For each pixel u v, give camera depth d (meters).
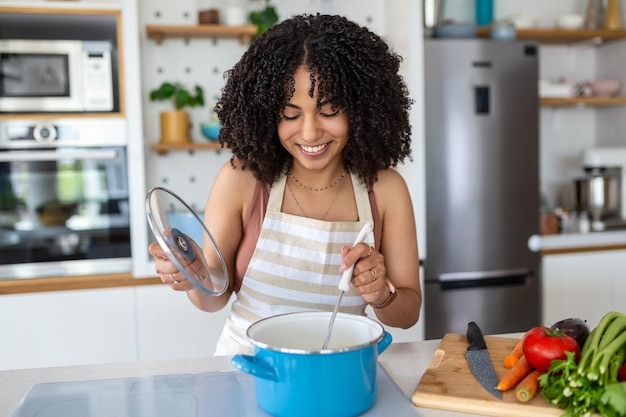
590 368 0.80
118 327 2.37
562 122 3.35
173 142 2.64
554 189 3.36
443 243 2.66
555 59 3.33
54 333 2.33
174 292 2.39
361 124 1.11
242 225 1.26
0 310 2.29
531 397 0.86
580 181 3.06
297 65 1.04
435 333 2.69
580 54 3.36
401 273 1.26
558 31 3.01
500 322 2.75
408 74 2.58
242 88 1.12
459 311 2.71
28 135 2.31
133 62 2.36
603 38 3.15
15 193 2.31
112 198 2.38
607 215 3.01
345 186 1.25
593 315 2.86
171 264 0.97
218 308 1.28
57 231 2.35
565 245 2.80
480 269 2.71
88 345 2.35
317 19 1.10
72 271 2.37
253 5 2.84
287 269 1.21
